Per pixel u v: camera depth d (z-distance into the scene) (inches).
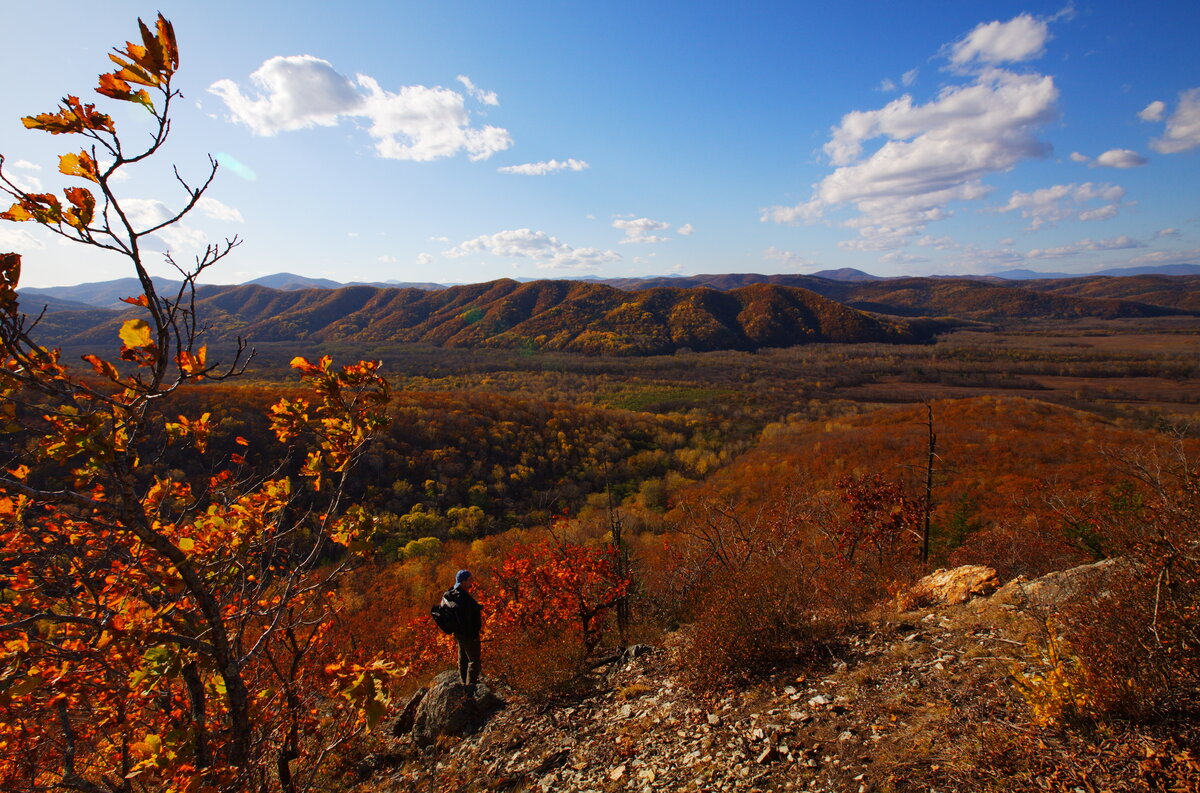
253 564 137.6
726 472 1971.0
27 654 105.9
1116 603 131.4
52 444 88.3
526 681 245.9
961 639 197.3
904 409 2691.9
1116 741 113.7
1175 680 117.5
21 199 79.4
